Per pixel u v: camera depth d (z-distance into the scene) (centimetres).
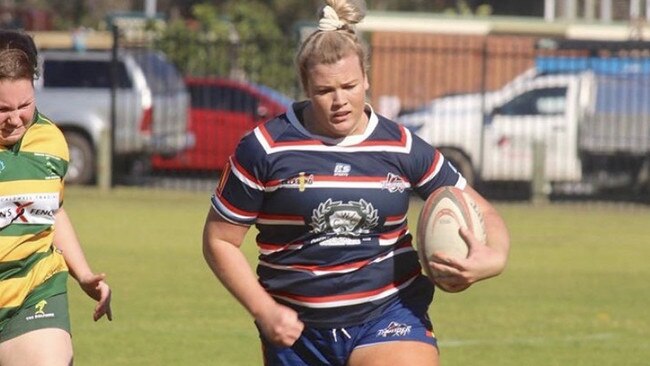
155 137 7869
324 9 1734
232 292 1769
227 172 1777
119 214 6338
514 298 4062
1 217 1864
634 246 5509
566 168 7856
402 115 8181
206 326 3469
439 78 9556
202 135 8388
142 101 7806
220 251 1783
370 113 1797
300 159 1745
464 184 1838
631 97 7900
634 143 7844
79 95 7812
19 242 1873
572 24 10850
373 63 9394
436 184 1816
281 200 1756
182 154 8294
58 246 1995
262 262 1819
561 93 7894
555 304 3950
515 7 14188
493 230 1786
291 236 1780
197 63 9631
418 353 1747
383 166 1764
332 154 1752
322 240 1769
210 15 10619
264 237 1802
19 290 1873
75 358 3006
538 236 5806
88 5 17250
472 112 7969
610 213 6969
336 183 1747
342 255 1773
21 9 12988
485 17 11144
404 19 10900
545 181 7525
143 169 8525
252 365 2958
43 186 1886
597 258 5097
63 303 1905
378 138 1772
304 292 1789
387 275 1794
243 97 8456
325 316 1794
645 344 3294
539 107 7894
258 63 9694
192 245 5241
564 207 7219
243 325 3494
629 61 8488
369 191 1755
